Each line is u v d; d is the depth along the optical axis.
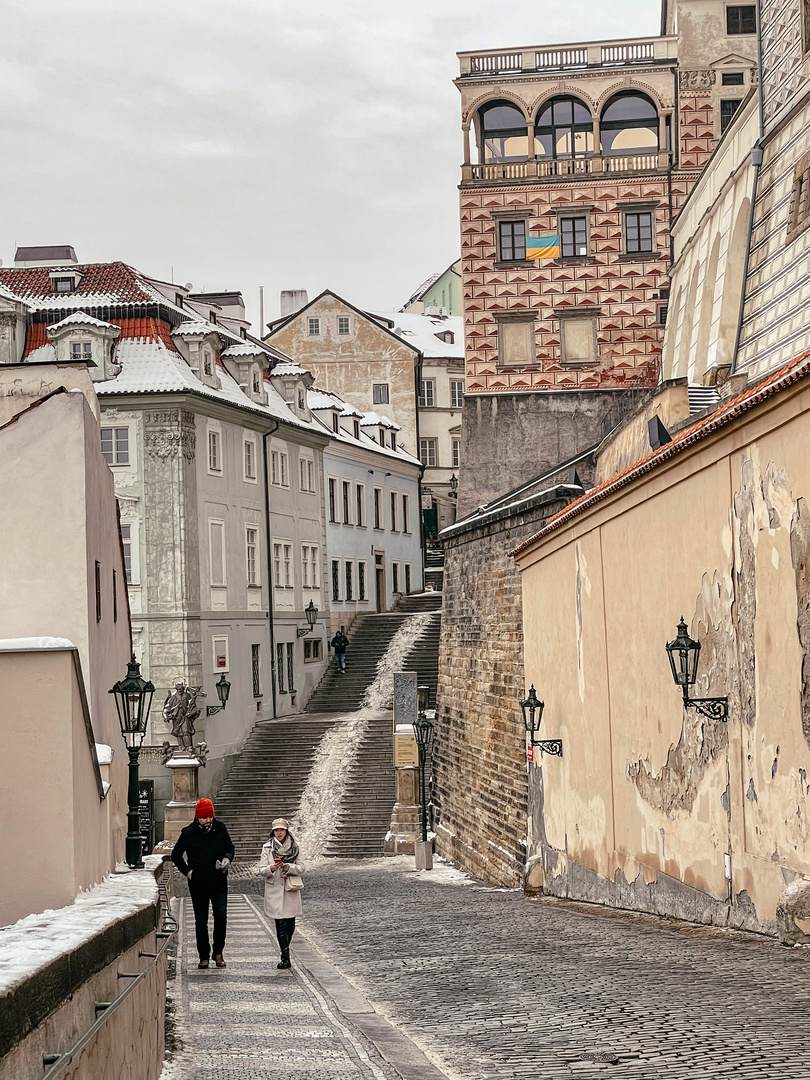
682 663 15.88
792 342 31.20
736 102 56.41
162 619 51.09
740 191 38.38
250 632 57.41
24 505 14.67
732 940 14.03
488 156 58.19
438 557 89.69
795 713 13.41
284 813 49.31
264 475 60.12
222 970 15.40
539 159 57.66
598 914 19.67
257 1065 9.40
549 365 57.34
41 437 14.73
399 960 15.42
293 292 94.12
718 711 15.57
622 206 56.94
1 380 19.45
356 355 86.56
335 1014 11.73
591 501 21.39
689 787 16.92
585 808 22.94
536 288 57.50
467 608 38.00
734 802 15.20
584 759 22.95
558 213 57.31
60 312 53.28
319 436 66.62
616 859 20.75
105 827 10.04
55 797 7.78
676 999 10.45
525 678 28.58
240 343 61.78
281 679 60.75
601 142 57.56
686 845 17.05
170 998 12.97
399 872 38.47
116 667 18.05
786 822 13.66
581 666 23.11
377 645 68.00
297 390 65.75
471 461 57.50
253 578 58.75
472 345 57.78
